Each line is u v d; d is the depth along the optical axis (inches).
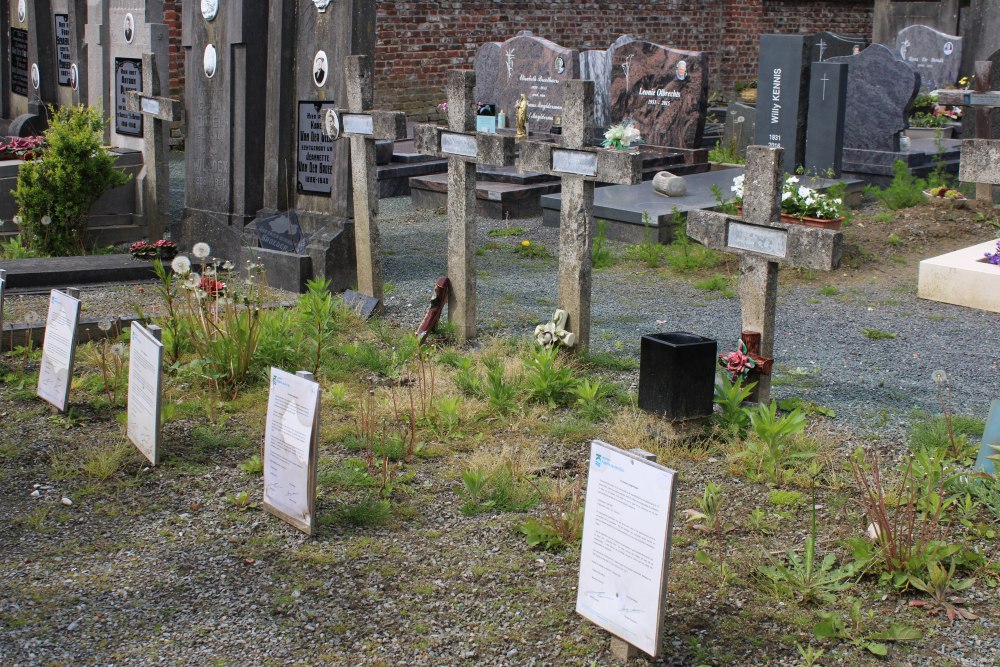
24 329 299.6
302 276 360.2
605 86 631.8
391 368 279.0
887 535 170.1
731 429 226.4
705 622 157.4
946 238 452.4
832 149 543.2
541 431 238.2
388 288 372.2
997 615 158.7
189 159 430.0
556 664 147.9
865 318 342.0
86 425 242.8
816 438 227.1
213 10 401.7
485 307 350.6
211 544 184.9
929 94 737.0
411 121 789.9
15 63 619.5
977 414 247.9
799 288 384.8
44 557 180.4
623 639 147.1
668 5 933.2
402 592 167.5
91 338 305.9
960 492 197.0
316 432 182.4
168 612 162.1
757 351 239.6
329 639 154.5
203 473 216.1
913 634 151.9
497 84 653.9
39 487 209.0
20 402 257.8
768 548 180.2
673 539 183.2
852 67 595.8
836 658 148.3
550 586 168.7
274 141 395.5
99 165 419.2
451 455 225.5
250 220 408.8
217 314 290.4
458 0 796.0
